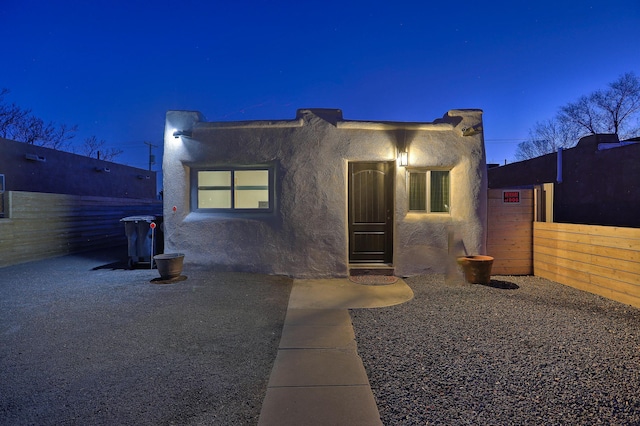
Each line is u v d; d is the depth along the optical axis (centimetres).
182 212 716
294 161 684
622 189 1090
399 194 685
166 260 630
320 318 457
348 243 706
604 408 254
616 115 2853
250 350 361
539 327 415
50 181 1409
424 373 308
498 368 315
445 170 705
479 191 686
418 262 684
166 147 719
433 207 705
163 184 719
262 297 551
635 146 1047
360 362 331
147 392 279
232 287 603
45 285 616
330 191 681
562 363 323
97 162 1684
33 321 436
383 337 391
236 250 702
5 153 1220
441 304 510
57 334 396
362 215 706
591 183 1202
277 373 310
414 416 246
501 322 433
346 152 683
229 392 281
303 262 682
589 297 543
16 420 242
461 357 338
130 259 759
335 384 291
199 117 724
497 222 705
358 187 706
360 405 260
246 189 728
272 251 691
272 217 696
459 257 653
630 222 1062
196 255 711
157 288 594
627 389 278
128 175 1930
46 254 904
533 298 538
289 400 267
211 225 707
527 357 336
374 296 558
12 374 305
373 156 684
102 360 333
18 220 825
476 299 533
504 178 1762
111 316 455
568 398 266
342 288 609
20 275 699
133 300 527
